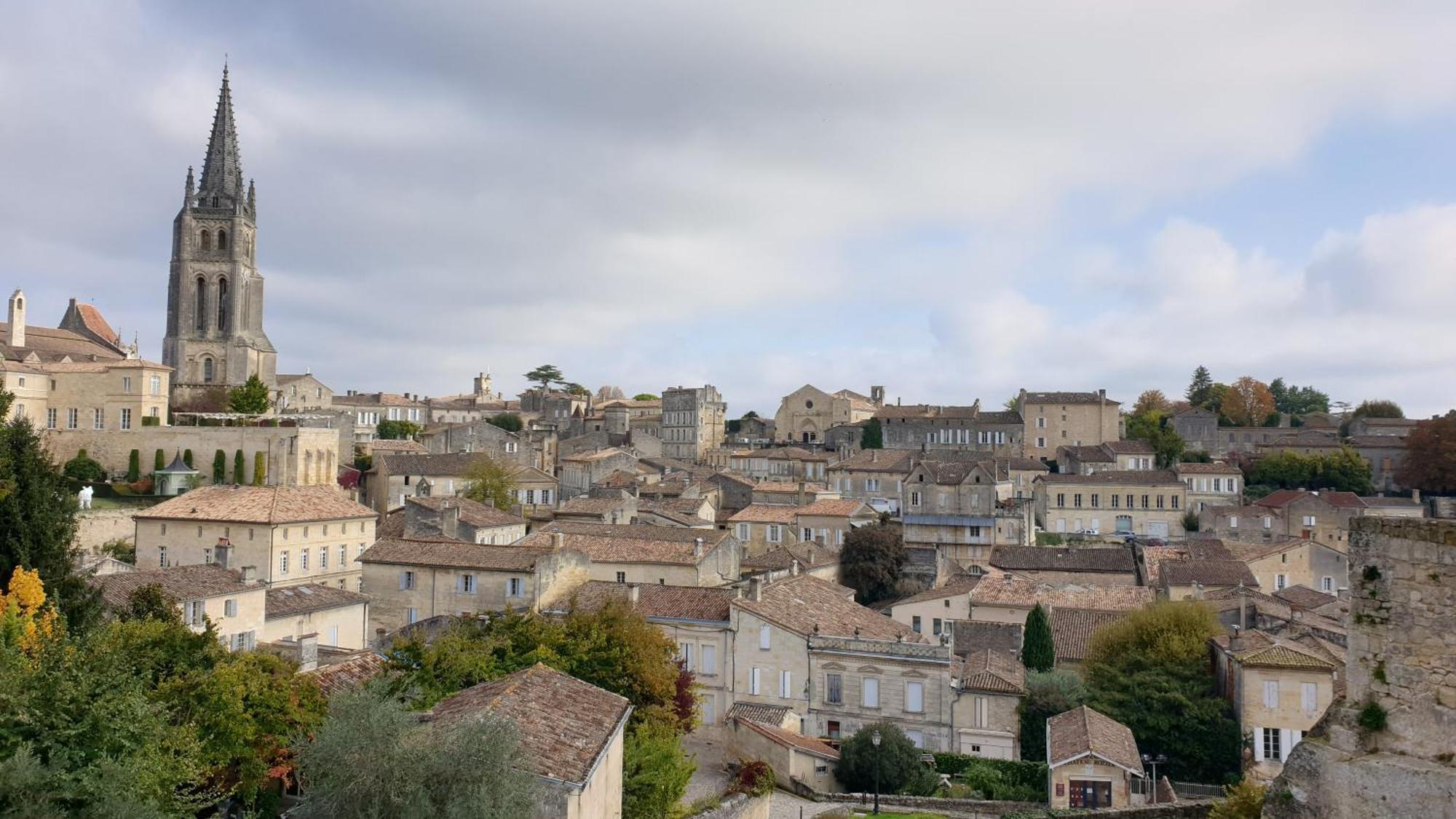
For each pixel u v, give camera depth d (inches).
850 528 4111.7
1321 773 690.8
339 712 971.9
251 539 2994.6
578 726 1117.1
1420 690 659.4
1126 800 1796.3
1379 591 685.3
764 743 1993.1
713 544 3129.9
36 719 879.1
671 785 1422.2
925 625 3090.6
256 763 1167.6
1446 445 4690.0
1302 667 2080.5
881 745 1958.7
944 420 6515.8
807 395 7608.3
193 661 1342.3
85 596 1686.8
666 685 1697.8
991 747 2181.3
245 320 5423.2
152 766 914.7
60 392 4101.9
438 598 2659.9
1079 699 2255.2
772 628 2335.1
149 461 4101.9
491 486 4456.2
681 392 7642.7
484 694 1171.3
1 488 1670.8
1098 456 5610.2
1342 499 4598.9
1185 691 2261.3
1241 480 4793.3
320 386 6879.9
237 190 5418.3
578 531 3297.2
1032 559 3676.2
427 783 909.8
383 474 4522.6
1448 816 630.5
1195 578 3154.5
